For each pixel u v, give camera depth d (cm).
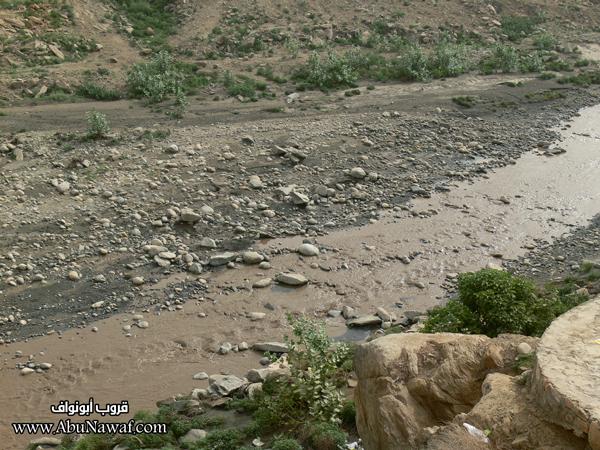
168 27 4741
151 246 2445
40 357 1980
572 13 5594
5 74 3822
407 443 926
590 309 913
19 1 4453
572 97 4062
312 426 1409
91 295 2236
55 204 2691
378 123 3497
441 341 1029
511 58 4425
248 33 4631
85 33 4406
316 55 4106
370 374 1020
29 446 1623
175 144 3178
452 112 3703
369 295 2269
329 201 2806
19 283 2272
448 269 2414
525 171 3155
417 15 5112
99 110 3581
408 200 2855
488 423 816
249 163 3039
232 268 2389
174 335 2080
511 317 1598
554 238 2620
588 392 764
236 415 1600
